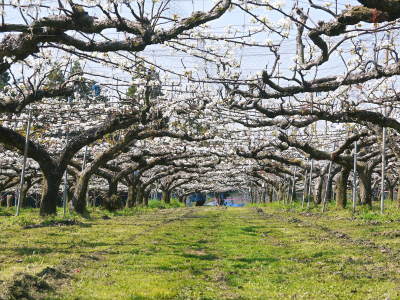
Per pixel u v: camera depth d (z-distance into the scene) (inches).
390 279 348.8
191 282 347.9
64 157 825.5
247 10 373.4
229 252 507.2
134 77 587.8
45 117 846.5
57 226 709.3
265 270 401.7
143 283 333.4
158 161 1252.5
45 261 397.7
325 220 884.6
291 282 351.9
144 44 372.2
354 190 930.1
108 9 350.0
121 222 887.1
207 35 413.1
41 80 557.6
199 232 718.5
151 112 700.0
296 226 797.2
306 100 577.0
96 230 691.4
